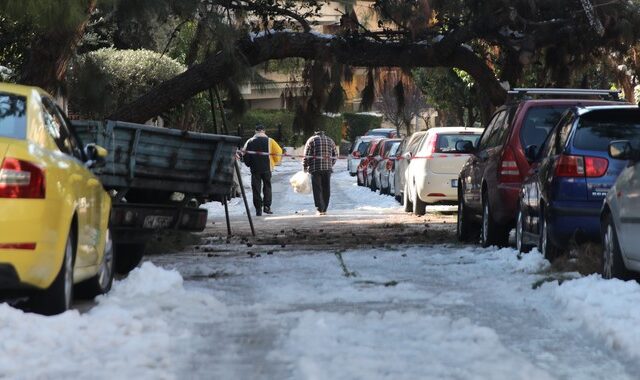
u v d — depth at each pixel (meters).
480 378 16.95
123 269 35.75
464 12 51.47
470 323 21.86
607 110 32.44
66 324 20.42
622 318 21.48
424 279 30.69
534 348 19.91
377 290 27.84
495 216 40.44
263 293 27.72
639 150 26.97
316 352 18.94
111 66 73.00
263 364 18.22
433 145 66.69
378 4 49.81
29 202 20.53
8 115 22.16
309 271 33.28
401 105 55.88
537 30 52.03
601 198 31.77
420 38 52.72
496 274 31.67
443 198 66.31
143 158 36.53
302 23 52.22
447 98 104.81
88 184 24.33
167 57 77.62
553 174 32.47
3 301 23.52
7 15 30.91
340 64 52.66
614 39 52.09
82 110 50.28
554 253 33.44
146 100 51.34
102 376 16.92
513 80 55.69
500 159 39.97
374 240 48.00
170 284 26.91
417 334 20.77
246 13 50.34
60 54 41.66
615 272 27.72
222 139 38.38
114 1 34.31
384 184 99.75
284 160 180.75
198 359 18.62
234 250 42.75
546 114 39.78
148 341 19.77
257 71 50.84
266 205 74.12
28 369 17.30
